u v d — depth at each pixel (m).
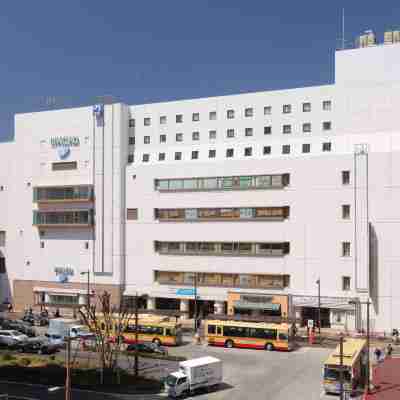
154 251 80.06
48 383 46.31
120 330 51.50
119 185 81.81
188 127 80.06
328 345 62.94
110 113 82.94
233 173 75.25
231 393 44.97
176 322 65.50
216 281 76.25
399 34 71.50
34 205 88.12
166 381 44.31
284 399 43.22
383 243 67.25
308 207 71.00
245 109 77.00
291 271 71.81
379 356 54.91
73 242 85.31
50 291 86.50
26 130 89.50
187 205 78.00
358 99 71.00
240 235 74.75
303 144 73.12
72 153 85.44
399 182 66.75
